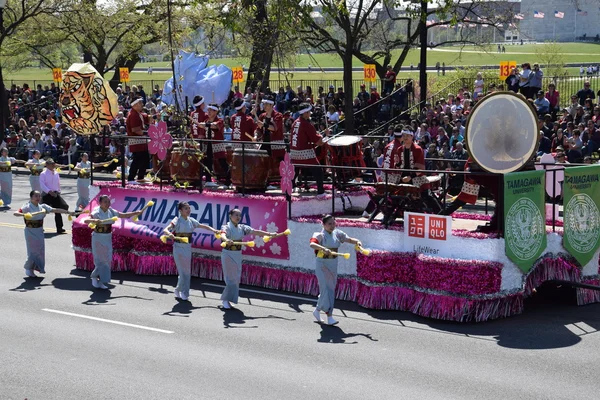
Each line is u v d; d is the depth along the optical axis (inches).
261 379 385.1
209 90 1079.6
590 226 530.0
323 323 485.4
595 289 512.1
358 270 521.3
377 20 1339.8
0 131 1440.7
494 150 490.9
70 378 389.4
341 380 383.2
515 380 381.7
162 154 623.5
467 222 566.6
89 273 626.5
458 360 412.5
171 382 382.0
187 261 539.8
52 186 787.4
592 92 1099.3
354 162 626.2
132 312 510.3
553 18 4126.5
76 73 692.7
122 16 1656.0
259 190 602.9
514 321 486.6
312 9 1085.8
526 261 493.0
